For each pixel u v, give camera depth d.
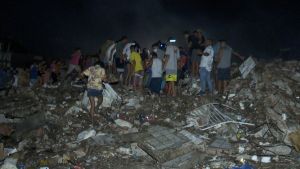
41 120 10.21
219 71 11.53
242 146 8.55
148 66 12.37
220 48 11.48
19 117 10.83
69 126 9.91
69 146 8.88
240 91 11.27
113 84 12.85
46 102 11.90
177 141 8.77
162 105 10.88
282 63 13.19
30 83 14.79
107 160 8.20
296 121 9.63
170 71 11.34
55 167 7.92
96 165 8.00
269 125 9.38
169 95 11.61
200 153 8.50
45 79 15.01
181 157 8.29
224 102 10.87
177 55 11.50
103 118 10.16
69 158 8.20
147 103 11.02
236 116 10.02
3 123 10.37
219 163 7.88
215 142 8.79
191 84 12.43
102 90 10.01
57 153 8.45
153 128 9.35
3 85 13.91
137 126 9.70
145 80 12.38
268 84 11.39
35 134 9.57
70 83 14.05
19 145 9.08
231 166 7.72
